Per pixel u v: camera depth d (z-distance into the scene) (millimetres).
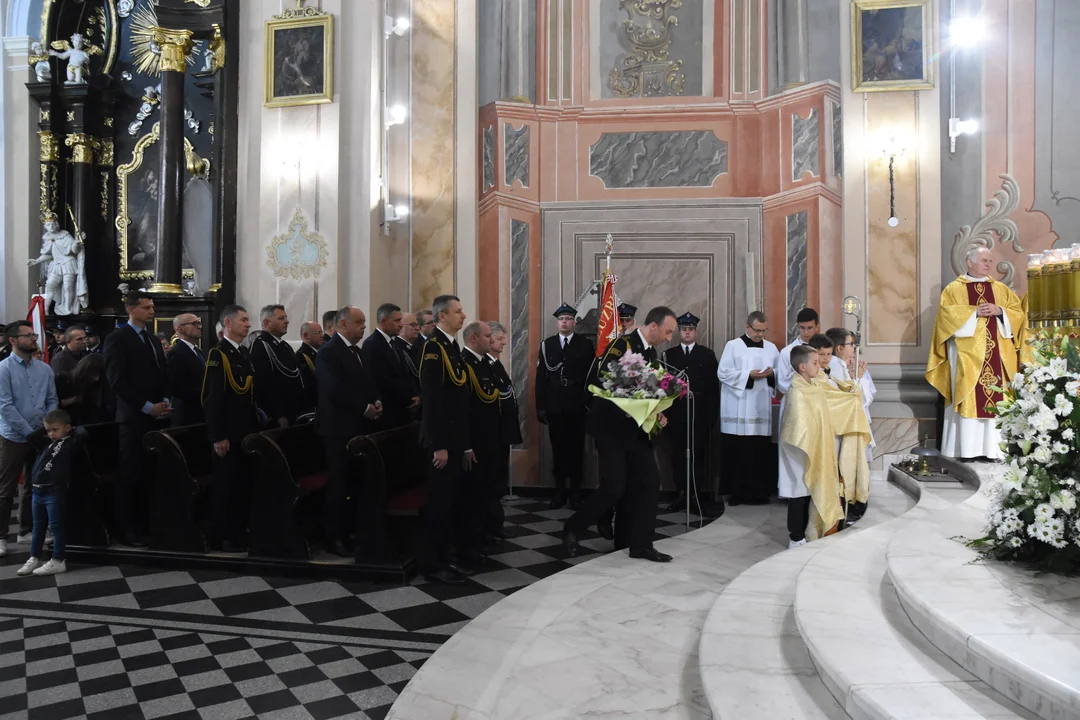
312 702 3164
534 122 7922
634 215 7777
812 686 2562
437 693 3045
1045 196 6902
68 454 4969
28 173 8969
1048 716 2025
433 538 4703
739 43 7684
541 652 3307
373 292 7438
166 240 8320
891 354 7059
